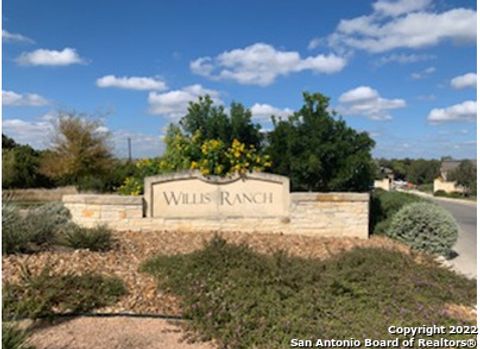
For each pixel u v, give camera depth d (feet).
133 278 19.13
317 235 30.45
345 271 19.16
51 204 33.19
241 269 18.58
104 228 25.22
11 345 11.79
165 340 14.26
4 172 94.73
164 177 30.86
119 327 15.07
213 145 32.99
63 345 13.58
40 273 17.46
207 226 30.83
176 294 17.54
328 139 35.47
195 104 43.01
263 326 14.83
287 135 35.42
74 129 87.30
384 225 32.35
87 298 16.46
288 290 17.22
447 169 210.79
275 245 27.07
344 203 30.50
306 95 36.40
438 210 30.86
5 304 14.98
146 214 30.78
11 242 20.74
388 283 18.44
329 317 15.92
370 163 35.27
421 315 16.26
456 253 33.63
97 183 81.51
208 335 14.40
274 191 31.17
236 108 42.73
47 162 89.92
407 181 236.43
